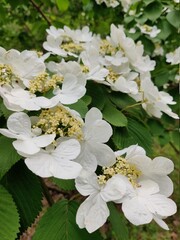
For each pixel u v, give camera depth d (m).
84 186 0.13
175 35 0.39
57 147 0.14
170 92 0.34
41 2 0.39
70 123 0.15
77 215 0.13
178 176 0.66
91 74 0.20
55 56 0.26
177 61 0.27
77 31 0.26
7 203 0.15
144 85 0.21
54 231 0.15
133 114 0.23
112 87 0.22
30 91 0.16
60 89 0.17
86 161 0.15
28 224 0.16
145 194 0.14
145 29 0.38
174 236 0.52
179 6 0.37
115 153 0.15
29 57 0.17
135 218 0.13
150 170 0.14
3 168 0.15
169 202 0.13
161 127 0.35
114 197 0.13
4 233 0.14
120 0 0.39
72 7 0.57
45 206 0.50
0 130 0.13
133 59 0.23
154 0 0.35
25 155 0.13
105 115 0.20
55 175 0.13
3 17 0.40
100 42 0.25
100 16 0.46
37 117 0.15
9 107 0.15
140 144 0.21
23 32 0.58
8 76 0.16
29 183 0.17
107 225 0.44
